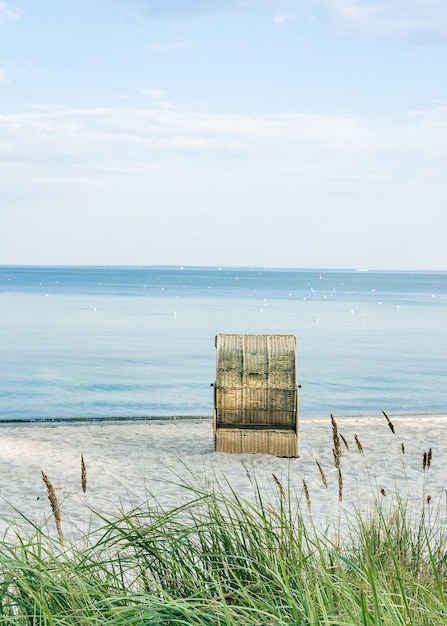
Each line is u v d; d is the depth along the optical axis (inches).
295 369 482.3
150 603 101.0
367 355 1232.2
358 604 101.8
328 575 111.4
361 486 385.1
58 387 874.1
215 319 2046.0
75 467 440.5
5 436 550.0
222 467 439.5
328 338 1528.1
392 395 844.6
